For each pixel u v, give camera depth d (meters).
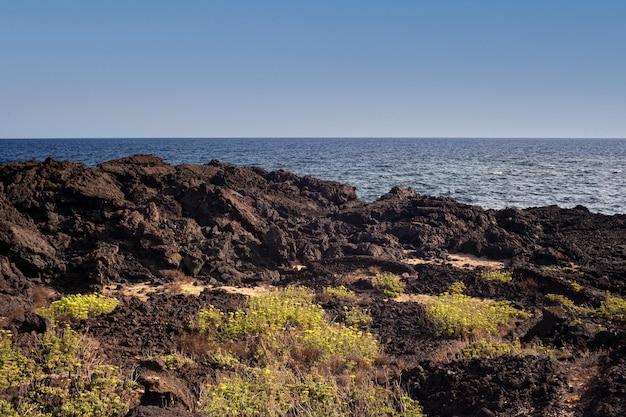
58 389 9.48
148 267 21.80
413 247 28.88
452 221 31.52
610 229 32.97
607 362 10.59
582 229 32.78
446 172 89.12
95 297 17.41
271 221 29.25
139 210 24.12
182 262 22.34
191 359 12.60
